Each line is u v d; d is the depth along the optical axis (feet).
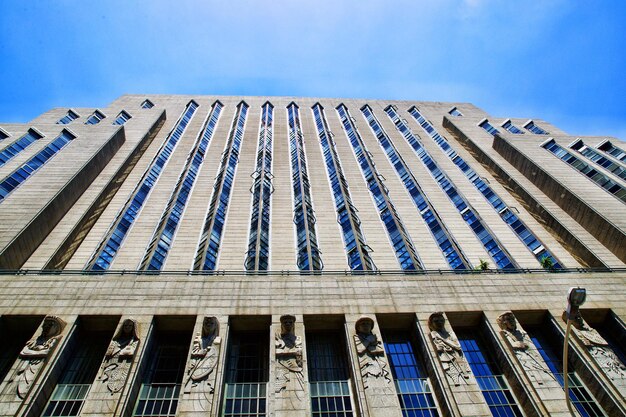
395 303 71.00
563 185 121.19
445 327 67.26
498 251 108.88
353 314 68.69
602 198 113.80
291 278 74.08
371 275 77.20
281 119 226.79
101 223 114.42
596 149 135.54
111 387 56.24
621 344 69.05
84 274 72.84
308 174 161.89
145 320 65.46
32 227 95.25
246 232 120.26
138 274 73.15
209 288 70.95
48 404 56.75
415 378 63.98
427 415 58.85
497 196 133.69
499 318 69.05
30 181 112.37
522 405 60.08
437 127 198.39
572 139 148.25
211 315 66.64
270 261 107.24
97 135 145.18
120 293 69.15
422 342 66.18
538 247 109.19
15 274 72.28
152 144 169.37
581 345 65.41
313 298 70.64
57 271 72.54
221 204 133.39
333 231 120.98
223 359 60.85
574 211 114.73
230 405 58.08
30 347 59.82
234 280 72.69
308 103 251.39
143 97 228.84
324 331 70.59
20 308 65.77
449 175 151.43
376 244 113.39
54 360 59.16
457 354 63.41
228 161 163.32
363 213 130.21
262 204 133.69
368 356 62.44
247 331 69.00
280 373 59.36
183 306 67.87
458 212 130.21
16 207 100.27
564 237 110.11
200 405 54.85
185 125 199.62
